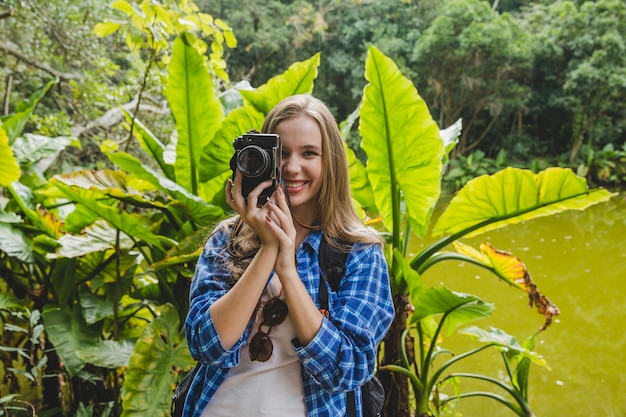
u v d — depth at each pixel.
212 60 3.62
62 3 6.18
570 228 10.87
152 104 6.48
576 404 4.40
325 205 1.27
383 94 2.44
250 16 18.97
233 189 1.17
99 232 2.71
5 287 3.37
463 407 4.29
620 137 19.14
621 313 6.39
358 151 16.92
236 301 1.13
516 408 2.79
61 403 2.99
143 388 2.13
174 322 2.27
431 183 2.54
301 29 18.94
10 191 2.93
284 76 2.54
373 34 19.52
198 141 2.74
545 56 18.19
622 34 17.16
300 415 1.19
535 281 7.66
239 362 1.22
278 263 1.13
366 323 1.18
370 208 2.83
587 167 17.20
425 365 2.65
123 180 2.51
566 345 5.53
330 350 1.12
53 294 2.88
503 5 22.33
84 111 6.38
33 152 3.33
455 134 3.04
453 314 2.53
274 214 1.14
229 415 1.21
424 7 19.53
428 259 2.77
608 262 8.57
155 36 3.13
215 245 1.34
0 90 6.96
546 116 19.95
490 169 17.73
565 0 18.44
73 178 2.39
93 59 6.66
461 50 17.39
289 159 1.26
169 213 2.72
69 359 2.46
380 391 1.34
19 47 6.66
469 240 10.00
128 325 3.07
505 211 2.58
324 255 1.25
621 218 11.73
